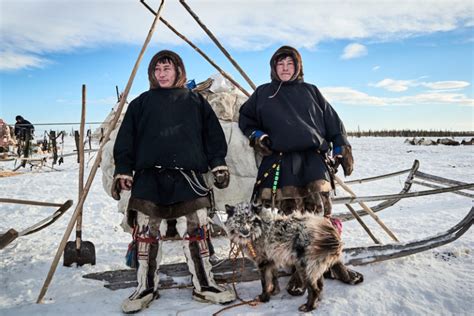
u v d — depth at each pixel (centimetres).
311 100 356
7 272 379
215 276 336
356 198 374
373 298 300
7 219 653
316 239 281
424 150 2066
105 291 331
